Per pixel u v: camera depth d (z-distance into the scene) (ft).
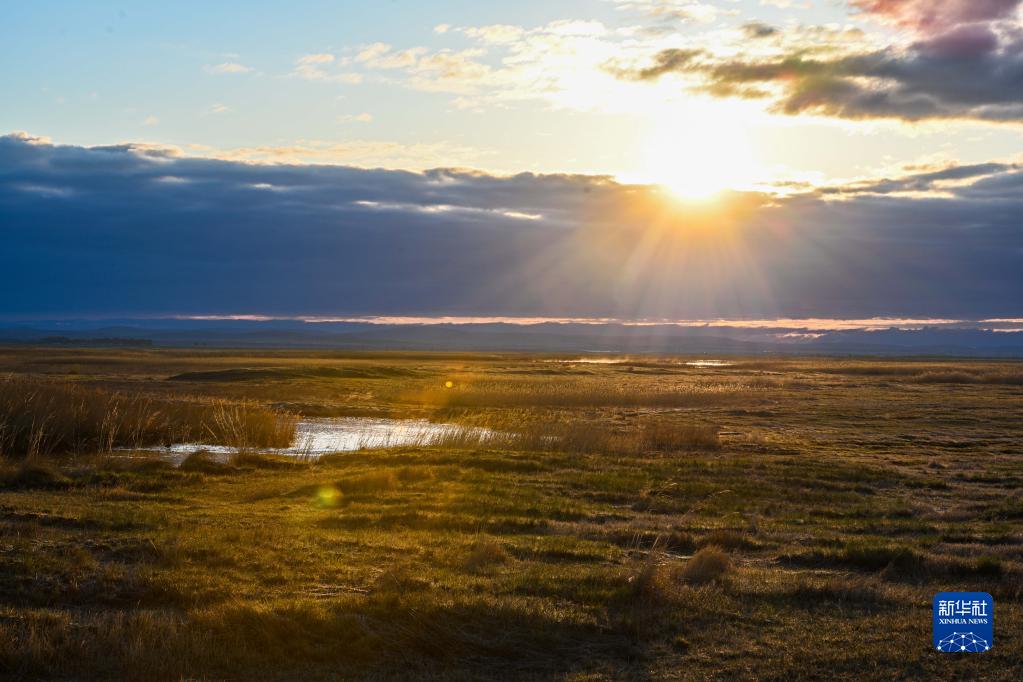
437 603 31.12
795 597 35.09
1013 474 79.25
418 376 266.57
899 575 39.58
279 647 28.17
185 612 31.42
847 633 30.71
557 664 27.89
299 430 118.62
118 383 190.39
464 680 26.50
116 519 46.91
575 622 30.50
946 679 26.71
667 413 152.15
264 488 62.80
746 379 274.36
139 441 92.22
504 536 46.60
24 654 26.16
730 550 45.11
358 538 43.93
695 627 31.12
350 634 28.84
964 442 108.27
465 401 170.30
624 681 26.43
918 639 30.01
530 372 324.19
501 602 31.60
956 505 63.05
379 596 31.65
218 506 54.75
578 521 52.80
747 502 61.36
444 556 40.37
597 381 256.73
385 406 155.94
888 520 55.62
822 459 90.38
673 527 50.16
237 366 305.12
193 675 26.22
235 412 108.27
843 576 39.04
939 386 247.91
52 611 30.48
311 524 48.57
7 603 31.68
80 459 77.77
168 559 37.55
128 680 25.62
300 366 297.53
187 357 406.00
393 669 27.30
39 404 87.76
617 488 65.87
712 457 91.50
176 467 72.90
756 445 103.19
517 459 79.56
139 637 27.66
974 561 40.47
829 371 356.59
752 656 28.50
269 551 40.14
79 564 35.88
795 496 64.69
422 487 63.57
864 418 143.02
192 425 102.47
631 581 34.86
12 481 59.47
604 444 96.73
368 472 70.08
